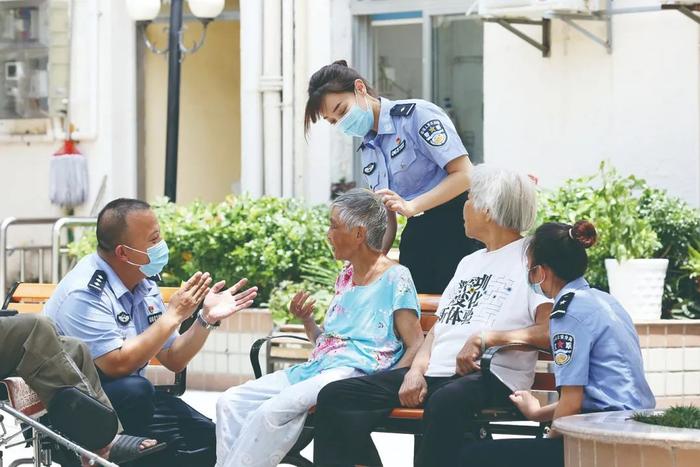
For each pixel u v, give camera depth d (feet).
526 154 61.05
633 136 58.13
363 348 33.86
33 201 74.49
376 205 34.22
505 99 61.57
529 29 60.75
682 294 53.26
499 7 57.36
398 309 33.83
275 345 51.67
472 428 32.78
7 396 31.94
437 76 65.00
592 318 29.76
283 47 67.41
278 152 67.82
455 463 30.86
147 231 35.12
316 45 66.90
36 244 74.13
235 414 34.04
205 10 63.87
